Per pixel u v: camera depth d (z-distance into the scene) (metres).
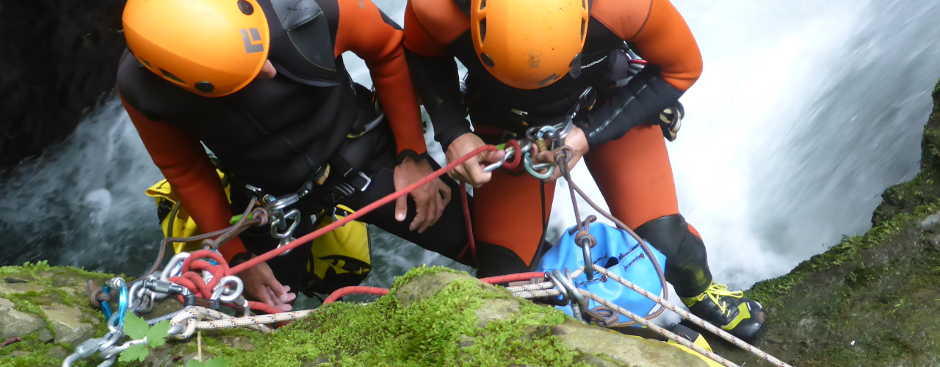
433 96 2.59
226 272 1.80
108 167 6.73
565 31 2.09
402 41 2.61
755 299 3.05
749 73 5.44
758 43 5.64
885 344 2.60
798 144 4.64
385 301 1.59
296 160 2.57
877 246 2.92
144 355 1.51
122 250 6.05
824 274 2.98
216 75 2.12
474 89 2.64
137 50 2.10
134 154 6.78
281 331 1.64
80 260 5.98
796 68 5.23
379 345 1.49
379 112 2.79
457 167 2.52
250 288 2.78
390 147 2.87
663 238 2.79
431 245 3.12
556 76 2.19
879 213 3.13
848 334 2.70
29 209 6.46
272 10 2.24
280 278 3.10
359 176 2.80
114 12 7.21
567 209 5.18
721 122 5.20
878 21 4.96
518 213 2.83
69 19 6.86
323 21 2.33
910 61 4.32
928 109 3.81
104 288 1.77
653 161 2.82
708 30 5.98
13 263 6.07
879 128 4.07
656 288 2.48
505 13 2.08
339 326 1.58
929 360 2.48
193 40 2.07
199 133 2.45
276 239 2.93
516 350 1.38
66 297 1.87
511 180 2.81
